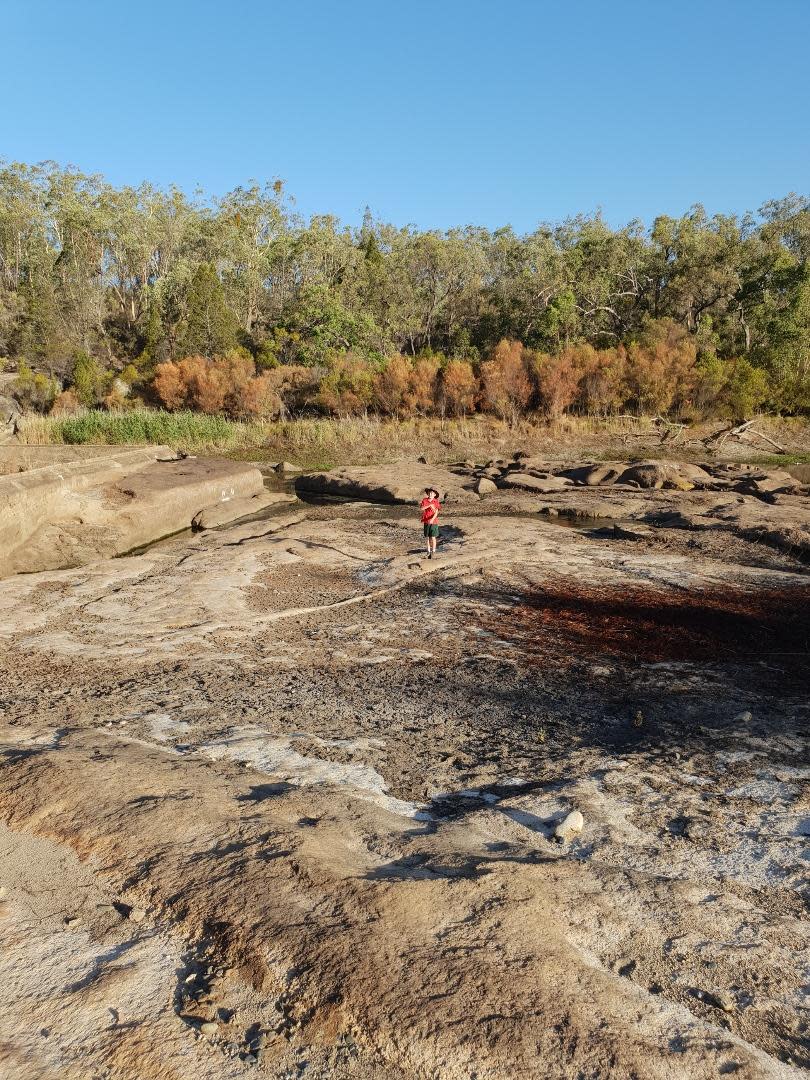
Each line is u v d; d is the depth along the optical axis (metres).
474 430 35.97
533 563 14.77
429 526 15.03
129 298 65.44
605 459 32.88
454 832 4.74
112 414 36.53
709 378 38.00
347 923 3.43
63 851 4.29
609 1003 3.07
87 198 66.44
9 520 15.04
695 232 49.19
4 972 3.36
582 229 58.72
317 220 65.62
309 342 49.22
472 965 3.17
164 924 3.63
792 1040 3.02
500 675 8.73
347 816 4.85
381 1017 2.92
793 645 10.04
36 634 10.13
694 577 13.77
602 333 48.31
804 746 6.48
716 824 5.05
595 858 4.60
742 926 3.81
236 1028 2.99
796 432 37.78
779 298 44.47
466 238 60.88
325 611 11.62
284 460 32.53
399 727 7.11
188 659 9.20
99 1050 2.91
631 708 7.59
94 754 5.66
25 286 56.81
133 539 17.33
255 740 6.52
